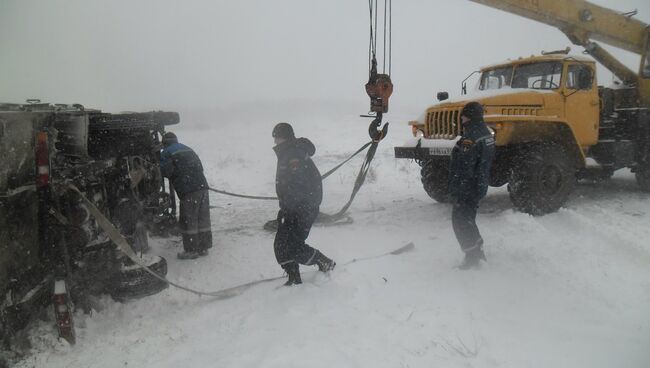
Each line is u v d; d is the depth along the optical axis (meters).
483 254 4.53
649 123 7.84
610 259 4.55
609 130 8.09
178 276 4.73
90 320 3.65
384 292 3.99
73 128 3.73
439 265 4.64
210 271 4.89
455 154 4.59
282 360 2.96
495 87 7.80
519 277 4.18
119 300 3.95
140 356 3.21
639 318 3.41
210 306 3.96
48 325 3.40
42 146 3.17
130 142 4.81
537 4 7.48
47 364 3.08
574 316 3.49
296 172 4.07
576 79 7.27
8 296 3.05
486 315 3.54
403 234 5.87
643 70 8.60
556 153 6.38
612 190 8.27
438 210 7.11
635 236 5.20
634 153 7.89
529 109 6.73
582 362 2.90
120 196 4.60
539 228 5.50
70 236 3.43
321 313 3.62
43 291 3.34
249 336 3.36
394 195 8.66
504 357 2.97
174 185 5.23
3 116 2.97
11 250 3.05
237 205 8.16
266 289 4.20
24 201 3.22
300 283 4.22
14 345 3.13
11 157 3.04
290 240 4.16
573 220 5.91
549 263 4.41
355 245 5.48
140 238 5.12
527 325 3.38
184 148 5.26
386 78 5.23
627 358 2.92
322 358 2.97
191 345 3.33
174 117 6.20
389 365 2.91
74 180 3.50
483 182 4.43
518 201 6.32
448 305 3.71
